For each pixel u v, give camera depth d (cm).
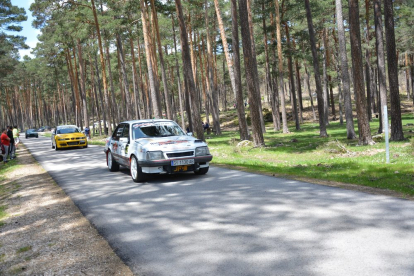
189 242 421
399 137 1731
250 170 1000
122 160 1007
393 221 450
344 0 3475
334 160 1246
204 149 895
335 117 4894
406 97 6375
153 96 2547
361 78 1711
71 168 1295
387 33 1686
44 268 383
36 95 9338
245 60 1823
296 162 1299
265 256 363
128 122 1057
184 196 686
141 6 2553
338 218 477
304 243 392
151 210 594
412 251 353
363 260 338
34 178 1111
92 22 3450
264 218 499
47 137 5194
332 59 4653
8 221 614
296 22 3872
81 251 424
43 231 527
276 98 3728
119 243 439
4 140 1739
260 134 1861
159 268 352
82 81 4456
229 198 640
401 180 730
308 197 611
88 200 716
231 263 351
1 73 4297
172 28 3950
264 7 3378
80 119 4922
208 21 3988
